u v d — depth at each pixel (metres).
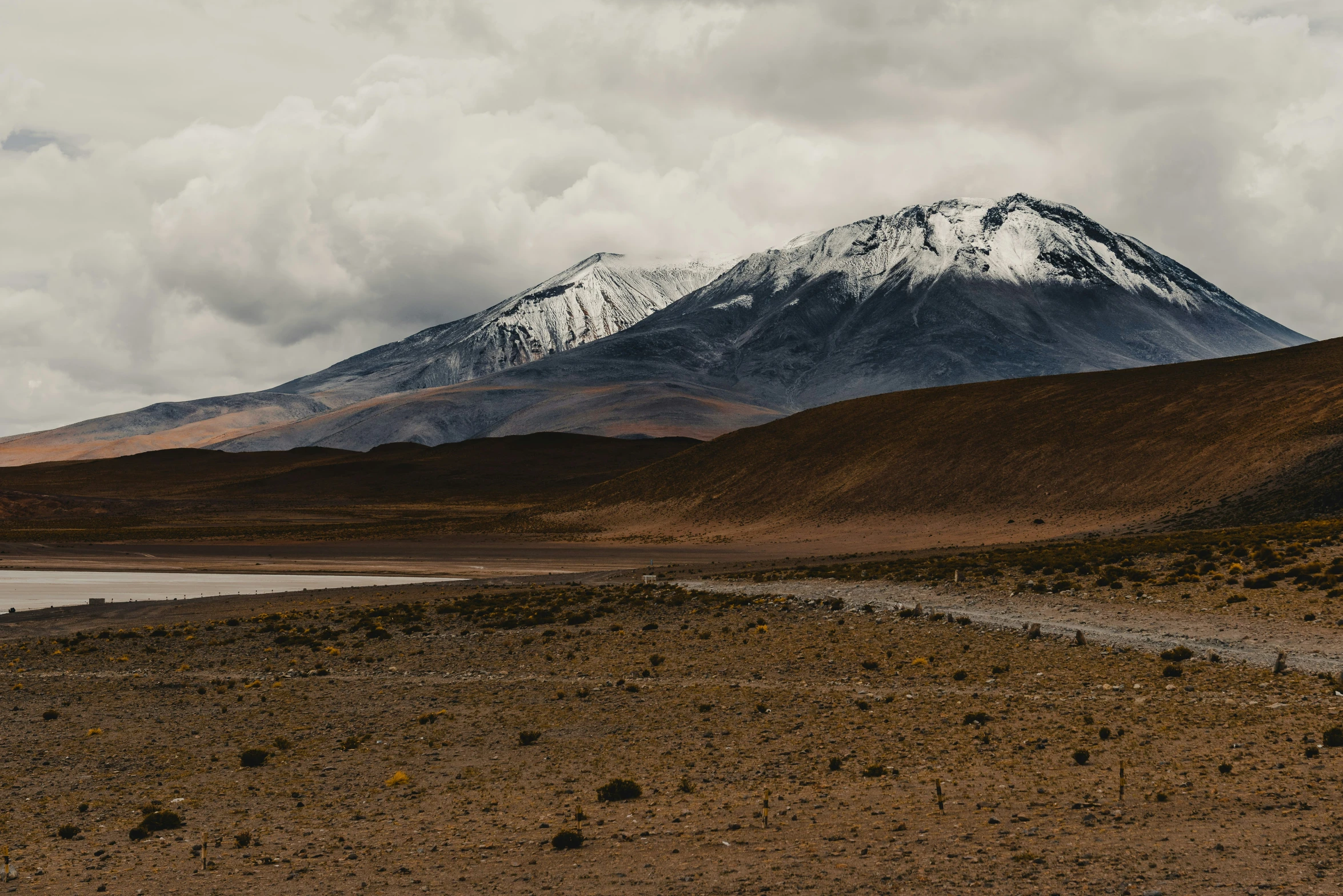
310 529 148.50
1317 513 75.38
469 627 46.19
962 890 13.62
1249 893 12.95
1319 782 17.59
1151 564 47.69
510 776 21.98
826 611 43.53
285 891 15.07
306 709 29.72
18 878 16.19
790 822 17.47
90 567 95.56
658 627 42.62
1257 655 28.53
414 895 14.65
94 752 25.30
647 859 15.79
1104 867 14.20
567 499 159.62
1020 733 22.73
